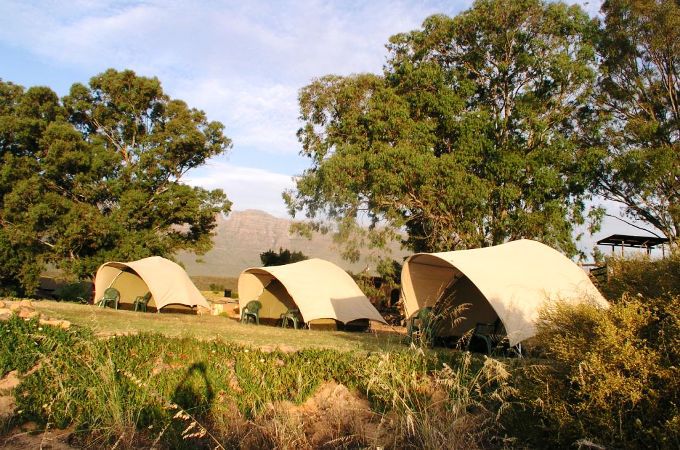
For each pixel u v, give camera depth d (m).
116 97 33.03
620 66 27.86
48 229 28.73
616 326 5.66
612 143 26.39
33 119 29.94
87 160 28.97
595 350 5.45
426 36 27.88
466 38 27.69
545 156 24.53
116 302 19.78
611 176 26.36
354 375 7.48
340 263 40.50
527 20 26.36
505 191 24.12
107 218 28.58
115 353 7.48
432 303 13.91
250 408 6.58
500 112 28.02
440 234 27.14
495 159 24.73
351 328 17.91
